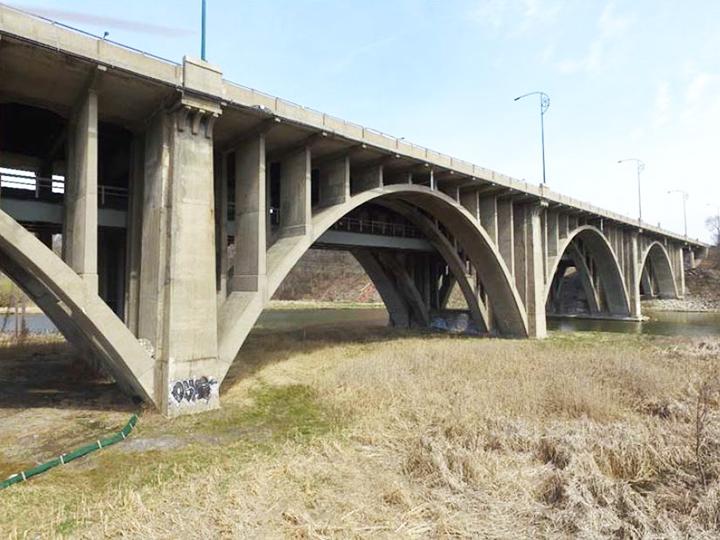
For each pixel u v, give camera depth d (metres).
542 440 11.69
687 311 68.25
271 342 33.09
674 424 13.34
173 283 15.01
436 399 16.03
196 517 8.36
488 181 31.03
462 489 9.42
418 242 35.94
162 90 15.20
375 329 43.38
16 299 57.59
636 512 8.14
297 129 19.56
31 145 22.11
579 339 35.62
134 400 16.53
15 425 13.81
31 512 8.67
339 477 10.22
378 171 25.00
